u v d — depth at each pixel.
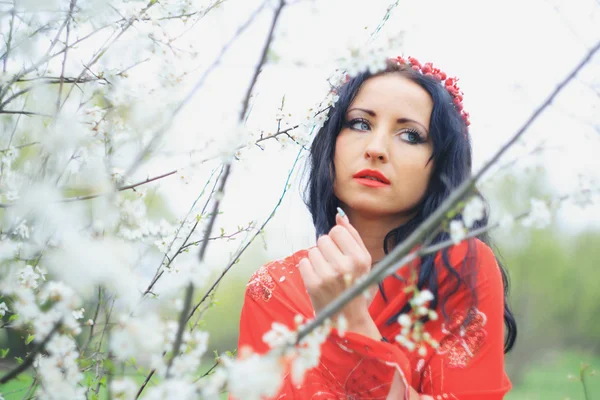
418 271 1.27
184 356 0.75
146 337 0.63
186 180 0.94
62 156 0.91
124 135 0.94
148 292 0.96
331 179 1.43
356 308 1.11
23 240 0.97
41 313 0.75
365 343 1.08
